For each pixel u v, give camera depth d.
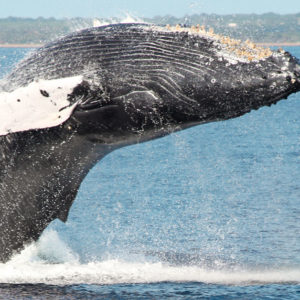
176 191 103.38
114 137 59.56
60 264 63.38
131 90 56.97
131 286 57.16
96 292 55.72
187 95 56.19
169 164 126.50
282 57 54.28
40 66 58.59
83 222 85.19
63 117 56.06
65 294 55.28
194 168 121.94
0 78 62.59
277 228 81.38
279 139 157.12
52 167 60.88
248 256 69.12
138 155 136.88
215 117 57.09
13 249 63.62
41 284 57.56
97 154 61.47
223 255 69.56
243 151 140.00
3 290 56.12
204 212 90.44
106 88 56.94
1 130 56.81
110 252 70.31
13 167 60.78
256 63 54.62
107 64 57.19
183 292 56.00
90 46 57.91
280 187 105.50
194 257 68.31
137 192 102.69
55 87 56.38
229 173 117.31
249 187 105.94
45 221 63.59
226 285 57.72
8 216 62.38
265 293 55.88
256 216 87.94
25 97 56.66
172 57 56.50
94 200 97.31
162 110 57.09
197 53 56.12
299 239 76.12
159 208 92.75
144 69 56.78
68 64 57.81
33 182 61.44
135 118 57.91
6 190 61.62
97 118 58.19
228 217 87.69
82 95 56.84
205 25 59.84
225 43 56.12
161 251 71.38
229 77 55.00
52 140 59.41
